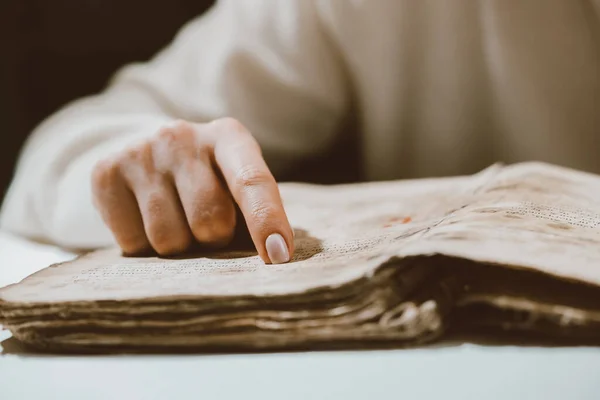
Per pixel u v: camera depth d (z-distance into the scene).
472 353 0.38
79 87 1.60
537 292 0.39
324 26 0.93
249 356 0.40
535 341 0.39
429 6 0.88
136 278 0.45
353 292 0.39
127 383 0.38
